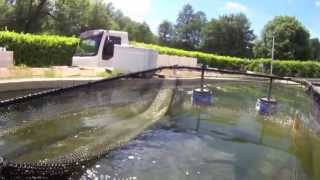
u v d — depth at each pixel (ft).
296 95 55.42
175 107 39.83
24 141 23.57
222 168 22.81
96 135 26.48
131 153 23.57
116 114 33.68
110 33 69.92
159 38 468.75
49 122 28.25
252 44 372.99
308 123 36.19
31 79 39.40
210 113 38.47
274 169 23.30
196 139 28.53
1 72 42.39
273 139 30.32
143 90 45.37
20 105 28.40
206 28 396.78
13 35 64.54
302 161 25.00
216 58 143.84
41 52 69.15
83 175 19.45
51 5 191.11
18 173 17.25
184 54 126.72
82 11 215.51
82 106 34.63
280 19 282.77
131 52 58.44
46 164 18.98
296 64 160.56
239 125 34.40
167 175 20.85
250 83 70.38
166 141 27.04
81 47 71.72
